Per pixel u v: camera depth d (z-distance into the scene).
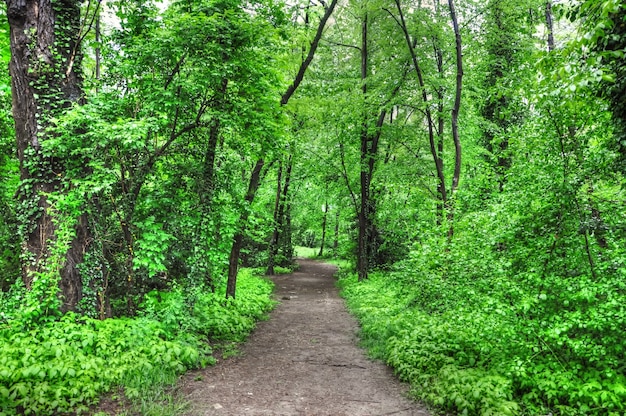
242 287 13.98
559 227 5.42
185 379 5.88
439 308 7.46
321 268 27.23
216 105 7.98
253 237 12.35
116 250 7.57
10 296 6.36
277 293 15.90
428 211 13.21
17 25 6.64
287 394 5.55
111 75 7.52
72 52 7.11
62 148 6.30
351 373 6.54
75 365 5.11
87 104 6.69
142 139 6.82
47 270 6.43
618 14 4.77
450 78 13.26
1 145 8.69
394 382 6.10
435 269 7.45
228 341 8.12
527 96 6.01
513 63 14.14
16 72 6.66
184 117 7.96
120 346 5.93
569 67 4.16
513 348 5.42
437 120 14.85
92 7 7.74
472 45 13.40
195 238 7.93
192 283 7.80
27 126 6.65
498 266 5.65
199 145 8.57
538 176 5.68
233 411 4.89
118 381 5.24
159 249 6.95
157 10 7.83
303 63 12.11
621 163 5.10
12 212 7.40
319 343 8.48
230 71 7.08
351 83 17.80
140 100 7.45
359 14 15.80
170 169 8.20
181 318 7.05
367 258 18.88
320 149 18.03
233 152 9.79
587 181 5.42
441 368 5.69
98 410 4.61
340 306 13.17
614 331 4.77
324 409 5.06
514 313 5.15
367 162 17.42
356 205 17.94
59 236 6.34
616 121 5.14
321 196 24.33
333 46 18.80
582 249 5.49
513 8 12.23
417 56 13.91
